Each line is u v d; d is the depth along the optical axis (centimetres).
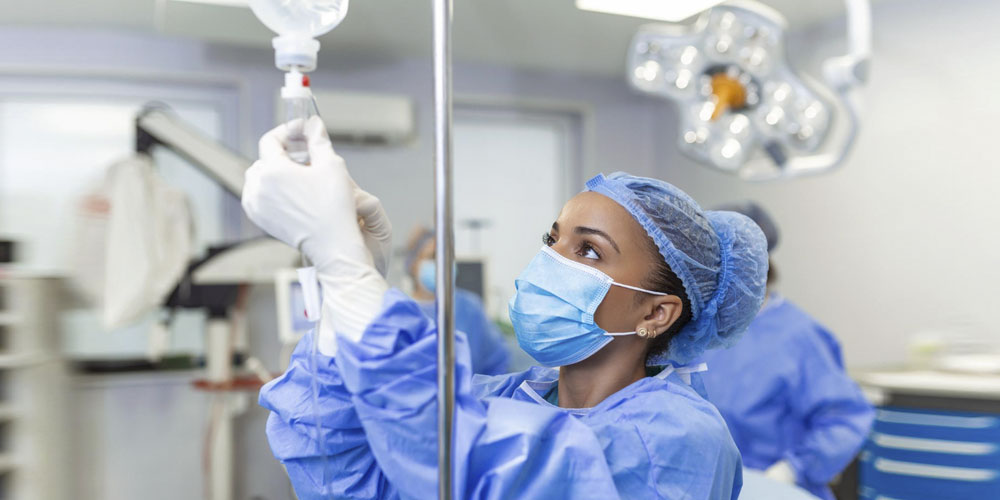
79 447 332
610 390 86
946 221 314
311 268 70
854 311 350
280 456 77
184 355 365
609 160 461
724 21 173
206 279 281
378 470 78
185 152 285
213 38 352
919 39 324
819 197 367
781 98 174
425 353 69
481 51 409
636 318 84
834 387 182
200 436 351
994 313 298
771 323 188
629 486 74
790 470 179
